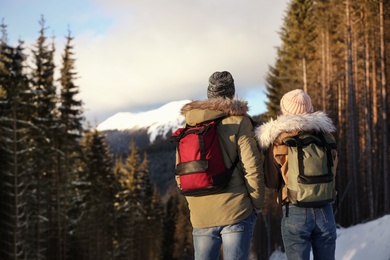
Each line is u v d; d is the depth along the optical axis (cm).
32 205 2636
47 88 2627
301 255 354
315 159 344
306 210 351
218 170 333
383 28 2375
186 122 356
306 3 4159
